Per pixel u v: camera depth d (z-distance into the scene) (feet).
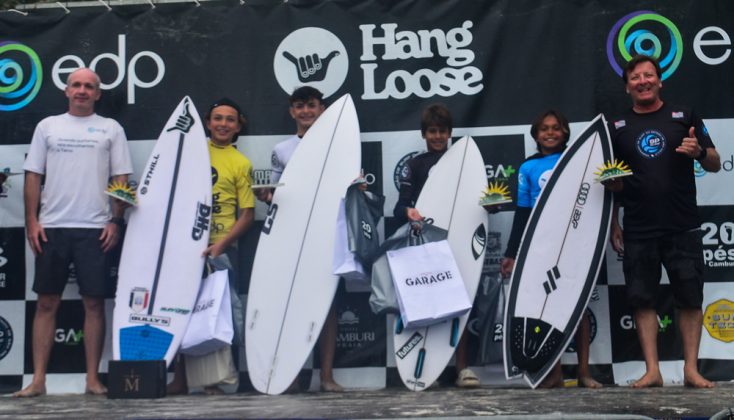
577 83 18.38
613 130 16.78
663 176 15.97
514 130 18.39
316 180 17.78
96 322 17.38
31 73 18.85
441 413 12.30
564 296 16.62
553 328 16.52
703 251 17.92
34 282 17.28
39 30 18.94
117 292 17.13
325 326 17.40
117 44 18.88
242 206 17.53
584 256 16.71
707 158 15.94
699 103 18.22
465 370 17.08
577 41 18.47
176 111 18.08
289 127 18.69
